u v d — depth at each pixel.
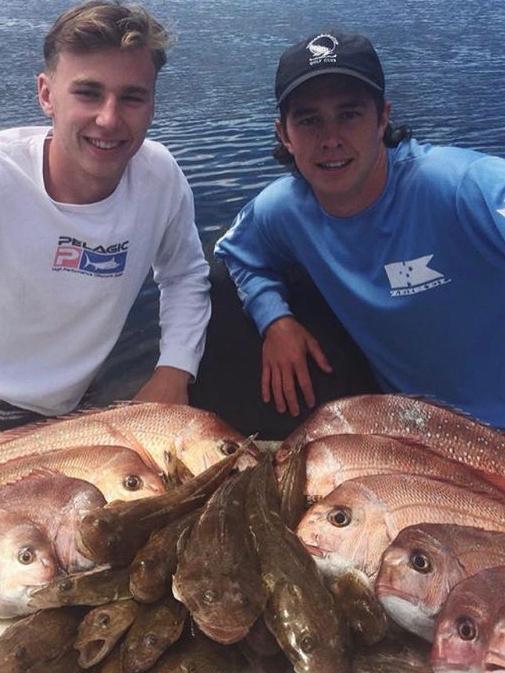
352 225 1.08
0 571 0.74
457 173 1.02
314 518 0.78
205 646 0.67
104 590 0.69
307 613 0.66
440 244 1.04
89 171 1.02
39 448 0.95
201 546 0.70
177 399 1.17
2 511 0.78
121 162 1.03
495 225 0.99
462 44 6.91
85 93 0.98
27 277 1.07
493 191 1.00
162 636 0.65
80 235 1.06
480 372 1.12
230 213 2.70
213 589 0.65
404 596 0.69
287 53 1.03
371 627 0.68
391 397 0.99
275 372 1.18
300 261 1.18
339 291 1.14
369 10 9.84
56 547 0.76
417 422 0.96
